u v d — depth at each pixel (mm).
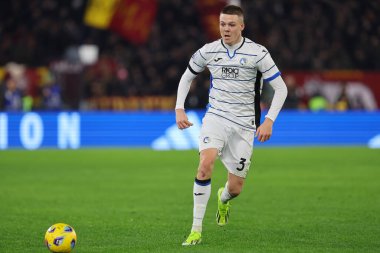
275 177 45438
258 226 28203
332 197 36500
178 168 51094
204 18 83500
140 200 35875
